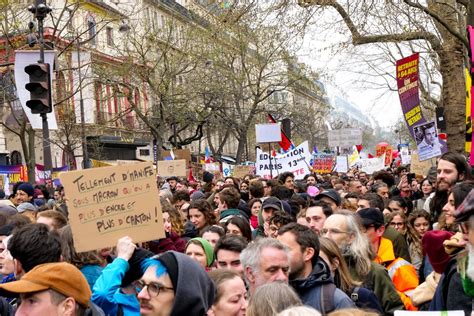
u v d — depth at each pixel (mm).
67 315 3479
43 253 4324
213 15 25062
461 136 17391
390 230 7055
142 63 40000
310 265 4941
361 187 13430
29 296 3436
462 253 4016
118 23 44469
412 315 3582
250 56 42719
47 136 12688
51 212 6410
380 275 5508
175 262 3779
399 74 14430
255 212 10469
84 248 4727
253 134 52406
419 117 14188
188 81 40875
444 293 4250
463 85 17359
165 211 7203
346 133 33219
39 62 12281
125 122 50406
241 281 4230
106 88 47938
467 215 3738
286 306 3740
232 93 42062
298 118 57562
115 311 4348
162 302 3719
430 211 7785
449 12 16562
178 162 20297
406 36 16125
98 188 4789
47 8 13906
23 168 26312
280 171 18953
